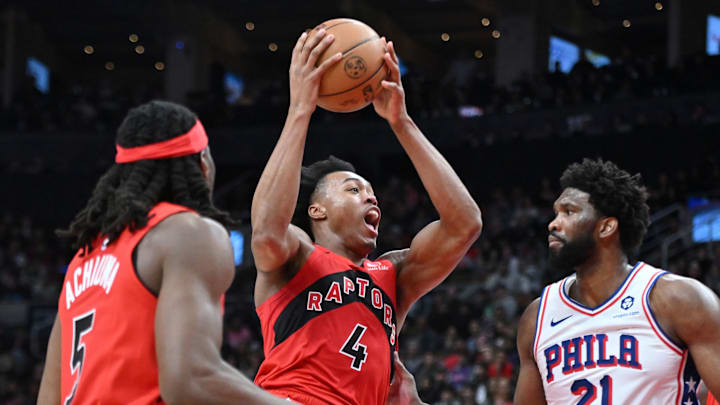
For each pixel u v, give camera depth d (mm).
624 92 17016
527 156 16250
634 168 15188
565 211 3199
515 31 19938
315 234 3162
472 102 19219
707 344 2930
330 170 3219
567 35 21453
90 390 2035
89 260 2176
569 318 3139
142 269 2031
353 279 2963
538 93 18078
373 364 2879
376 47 2912
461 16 22625
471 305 11945
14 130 21266
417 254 3148
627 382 2979
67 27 23969
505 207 15328
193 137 2221
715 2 18688
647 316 3012
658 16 21750
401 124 3035
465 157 17000
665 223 13172
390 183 17234
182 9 22000
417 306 12695
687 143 14742
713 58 16469
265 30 23859
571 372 3076
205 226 2082
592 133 16250
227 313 13719
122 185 2154
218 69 22812
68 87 24781
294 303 2895
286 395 2762
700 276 10938
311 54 2879
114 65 27047
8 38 22984
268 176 2801
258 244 2771
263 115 20219
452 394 9836
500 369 9797
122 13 22625
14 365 14125
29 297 16312
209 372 1923
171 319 1939
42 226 18703
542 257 12891
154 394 1994
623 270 3150
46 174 19078
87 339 2080
